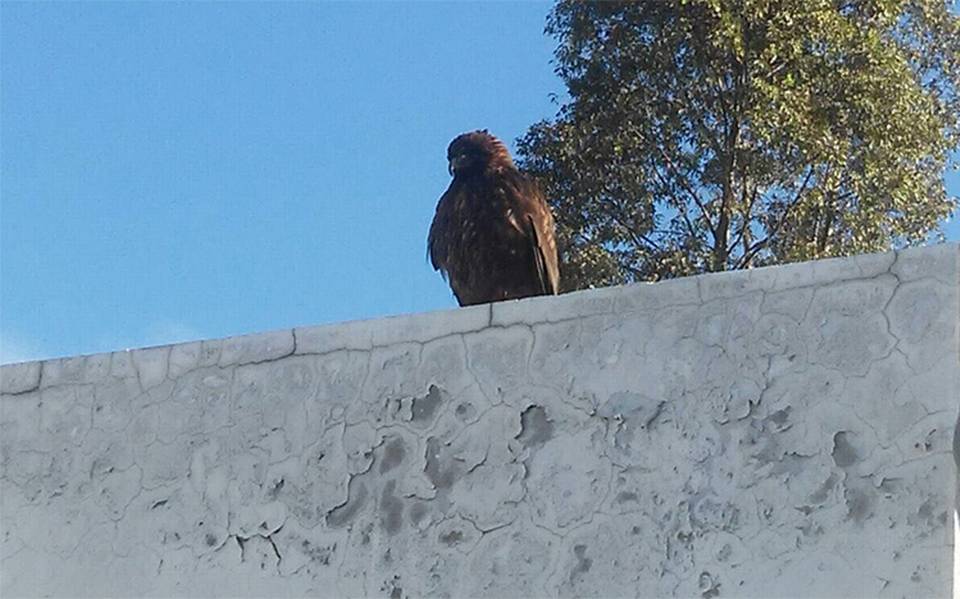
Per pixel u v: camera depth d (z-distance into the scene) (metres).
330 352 6.10
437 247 8.30
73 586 6.31
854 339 5.14
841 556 4.96
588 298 5.66
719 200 15.08
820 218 15.20
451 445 5.77
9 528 6.50
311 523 5.93
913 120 15.02
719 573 5.15
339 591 5.81
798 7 14.70
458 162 8.20
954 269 5.04
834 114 14.93
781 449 5.16
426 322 5.95
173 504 6.22
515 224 8.07
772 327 5.29
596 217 15.18
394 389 5.93
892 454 4.97
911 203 15.07
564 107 15.32
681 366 5.42
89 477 6.42
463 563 5.62
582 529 5.43
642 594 5.27
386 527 5.80
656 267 15.08
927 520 4.85
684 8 14.84
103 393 6.50
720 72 14.86
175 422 6.32
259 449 6.12
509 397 5.71
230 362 6.29
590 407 5.54
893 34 16.22
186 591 6.09
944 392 4.94
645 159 15.10
